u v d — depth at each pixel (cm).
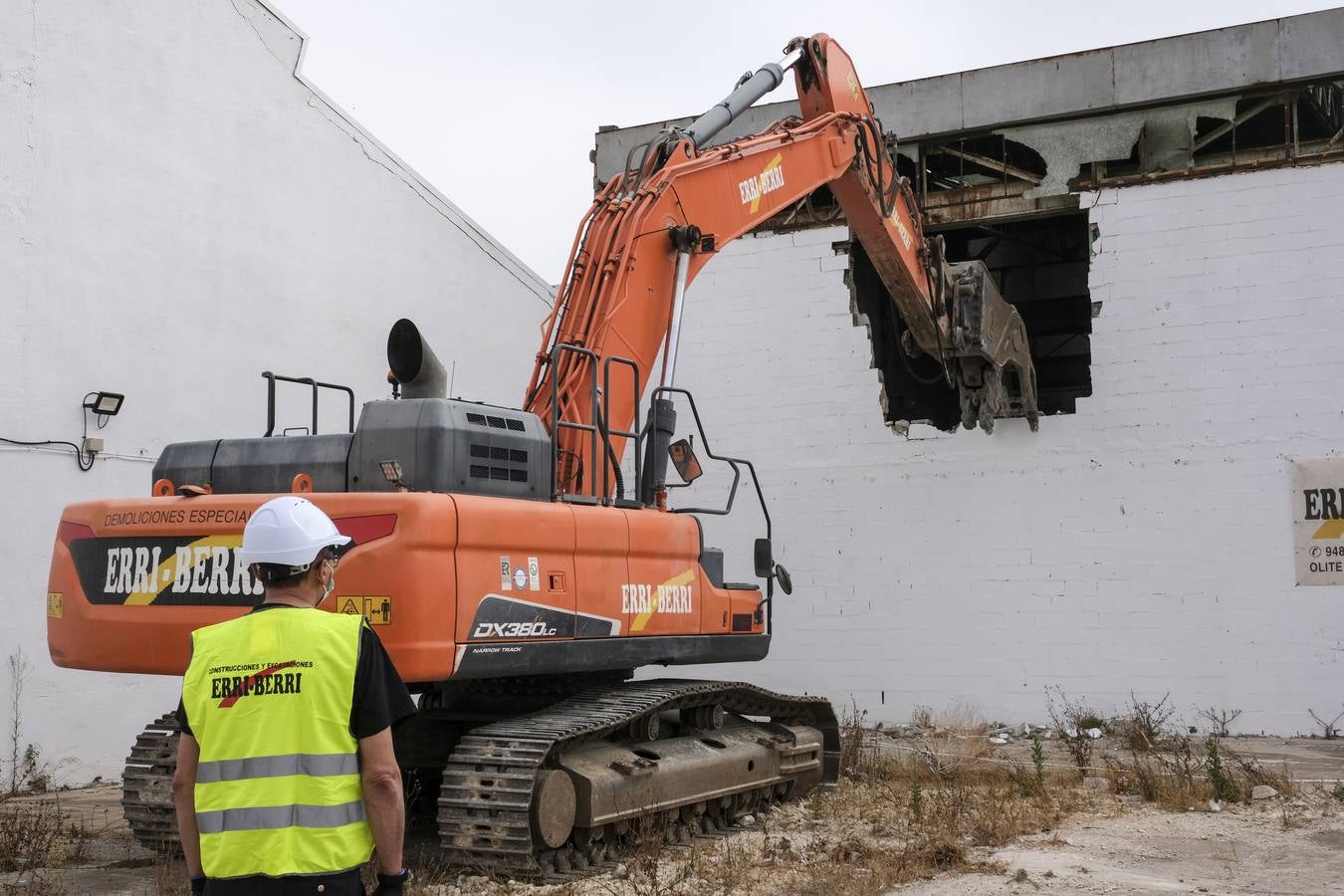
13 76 1063
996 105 1559
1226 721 1391
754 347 1634
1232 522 1412
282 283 1345
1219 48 1476
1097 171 1532
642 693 824
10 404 1053
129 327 1162
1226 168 1444
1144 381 1458
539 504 716
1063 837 823
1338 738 1348
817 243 1617
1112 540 1457
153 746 816
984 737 1352
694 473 823
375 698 335
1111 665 1445
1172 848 783
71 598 720
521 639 690
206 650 337
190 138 1235
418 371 738
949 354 1288
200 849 333
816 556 1581
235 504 675
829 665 1561
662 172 873
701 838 824
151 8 1195
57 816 903
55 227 1095
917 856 741
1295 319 1405
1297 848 781
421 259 1575
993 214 1569
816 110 1088
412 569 634
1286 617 1383
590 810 705
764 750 919
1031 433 1502
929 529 1536
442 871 689
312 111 1394
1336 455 1376
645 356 858
